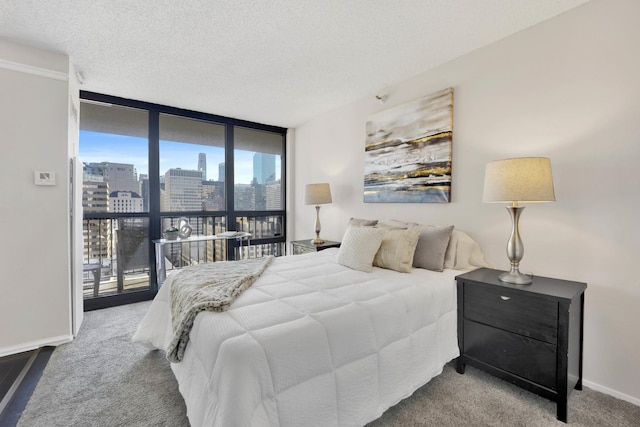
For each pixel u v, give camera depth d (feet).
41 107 7.54
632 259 5.42
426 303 5.78
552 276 6.39
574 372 5.38
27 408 5.18
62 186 7.78
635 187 5.38
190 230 11.85
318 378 4.00
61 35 7.04
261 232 14.96
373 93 10.66
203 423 3.64
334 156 12.62
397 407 5.21
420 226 8.15
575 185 6.07
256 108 12.35
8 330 7.13
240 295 5.22
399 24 6.67
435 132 8.49
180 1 5.92
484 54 7.56
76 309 8.23
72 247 8.07
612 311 5.63
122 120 11.27
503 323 5.65
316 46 7.61
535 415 5.04
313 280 6.17
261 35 7.12
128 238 11.45
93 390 5.70
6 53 7.14
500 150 7.25
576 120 6.06
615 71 5.58
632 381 5.41
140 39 7.26
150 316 6.98
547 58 6.47
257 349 3.62
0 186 7.09
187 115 12.49
